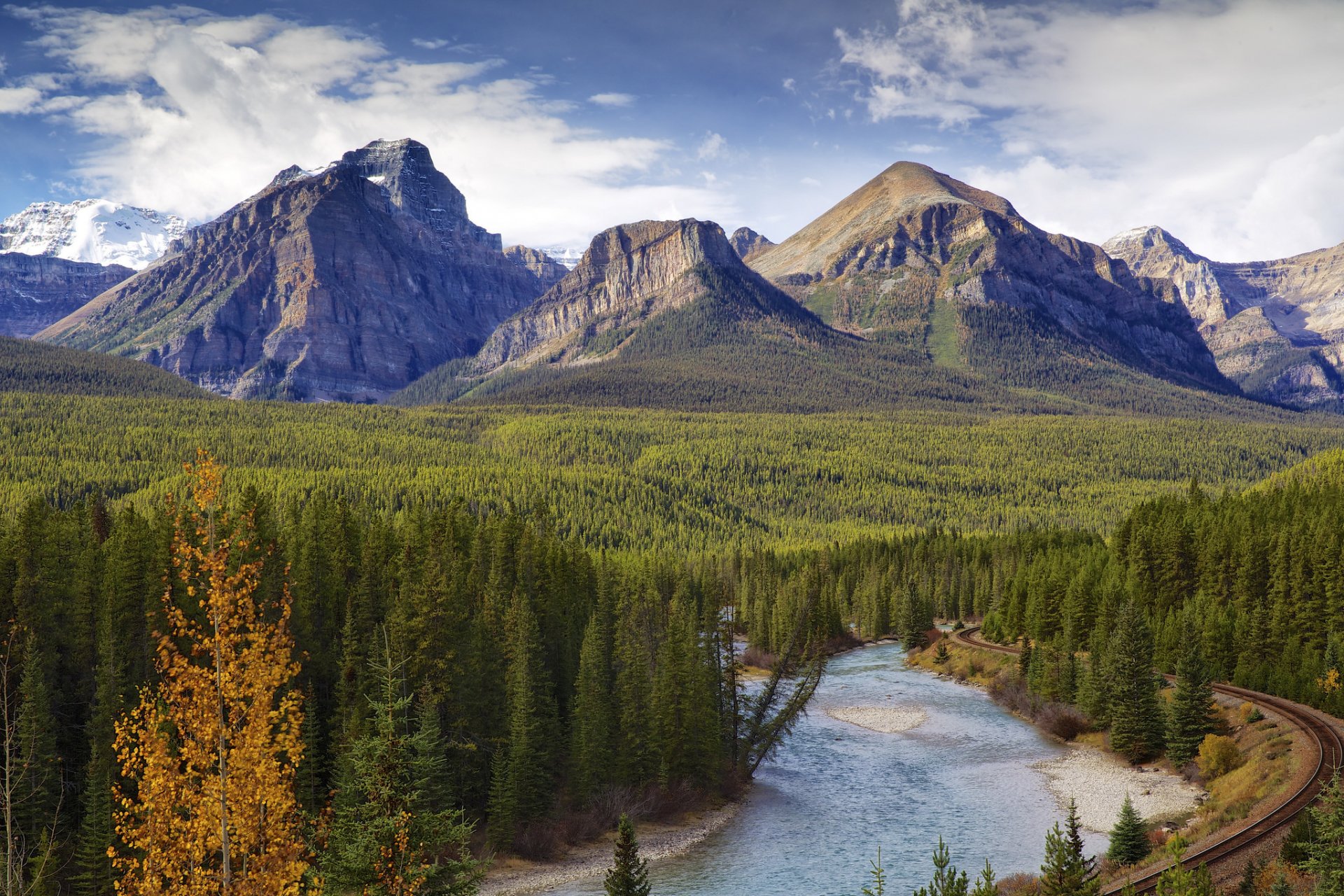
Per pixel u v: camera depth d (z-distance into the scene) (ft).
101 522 357.00
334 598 280.72
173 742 86.22
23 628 221.66
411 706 226.17
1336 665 286.05
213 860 84.64
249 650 84.07
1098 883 134.92
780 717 313.12
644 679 273.95
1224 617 353.31
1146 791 261.85
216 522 86.02
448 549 310.04
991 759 309.42
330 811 102.06
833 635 546.67
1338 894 121.49
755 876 211.82
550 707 266.16
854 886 202.08
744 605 570.05
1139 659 299.58
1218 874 156.25
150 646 237.25
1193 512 484.33
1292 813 180.04
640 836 244.83
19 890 92.27
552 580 336.70
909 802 263.90
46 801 187.62
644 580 411.95
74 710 231.91
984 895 144.97
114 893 180.75
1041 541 624.18
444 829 112.98
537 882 217.77
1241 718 277.44
